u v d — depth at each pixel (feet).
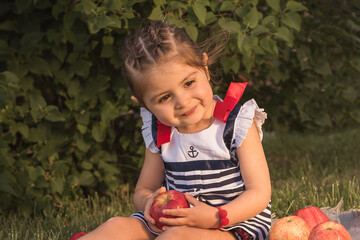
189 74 6.39
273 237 7.09
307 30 14.05
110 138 12.69
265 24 10.41
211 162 7.09
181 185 7.28
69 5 10.98
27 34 10.74
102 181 12.67
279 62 14.82
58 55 11.14
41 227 9.52
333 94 15.66
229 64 11.66
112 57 11.61
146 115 7.85
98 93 11.98
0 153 10.50
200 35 10.48
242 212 6.59
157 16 9.76
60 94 11.82
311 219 7.73
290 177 13.83
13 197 11.22
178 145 7.25
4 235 9.46
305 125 15.97
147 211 6.66
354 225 8.38
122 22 10.55
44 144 11.79
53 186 11.25
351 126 20.36
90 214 11.08
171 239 6.09
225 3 10.24
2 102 9.41
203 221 6.40
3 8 11.02
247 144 7.01
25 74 11.05
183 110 6.45
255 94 14.56
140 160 12.34
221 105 7.11
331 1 14.05
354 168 14.05
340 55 14.65
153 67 6.30
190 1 10.15
